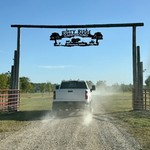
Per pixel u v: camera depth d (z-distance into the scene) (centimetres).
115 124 1627
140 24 2569
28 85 9862
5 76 6575
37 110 2647
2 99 2377
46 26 2617
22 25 2622
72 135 1250
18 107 2661
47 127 1491
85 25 2600
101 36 2677
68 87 2284
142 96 2561
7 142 1083
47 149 970
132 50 2600
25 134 1266
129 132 1341
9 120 1769
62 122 1706
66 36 2683
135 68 2595
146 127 1502
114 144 1063
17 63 2636
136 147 1012
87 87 2259
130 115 2139
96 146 1026
